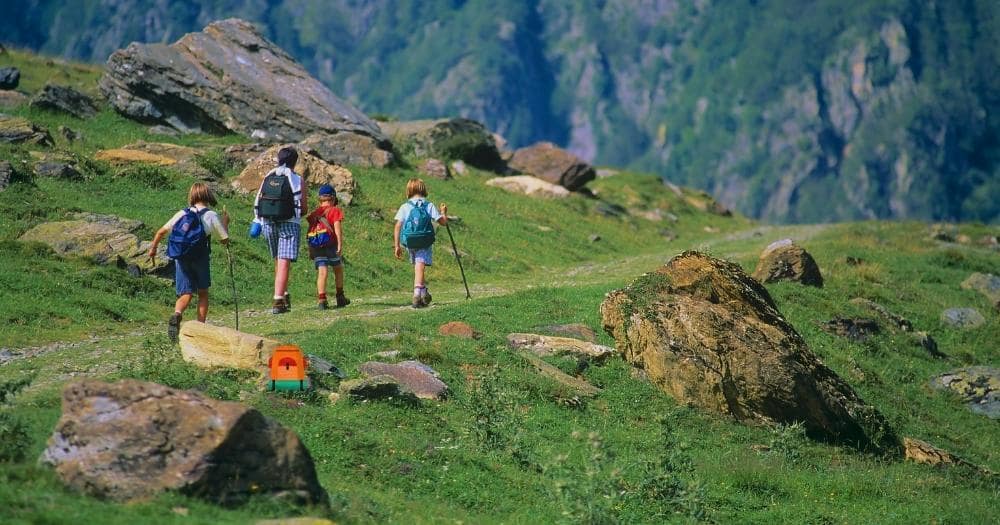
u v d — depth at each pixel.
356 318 30.06
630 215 73.62
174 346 23.47
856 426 28.42
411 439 20.55
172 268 33.72
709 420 27.16
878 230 74.19
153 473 14.49
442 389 23.75
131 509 13.80
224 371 21.58
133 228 35.44
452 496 18.84
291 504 14.98
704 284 30.14
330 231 32.16
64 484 14.41
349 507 16.09
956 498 25.23
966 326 47.09
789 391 27.61
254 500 14.82
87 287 30.77
